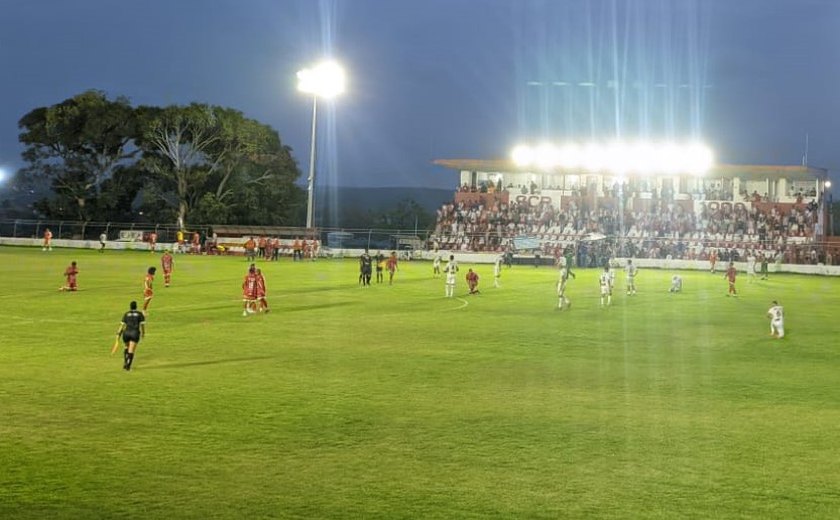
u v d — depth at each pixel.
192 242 89.25
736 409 15.45
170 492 10.14
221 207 99.69
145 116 101.00
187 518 9.28
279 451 11.95
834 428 13.97
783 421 14.47
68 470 10.95
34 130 101.56
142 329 19.08
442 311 33.31
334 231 87.62
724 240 83.06
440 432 13.23
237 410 14.53
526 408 15.20
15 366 18.73
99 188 104.00
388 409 14.84
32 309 30.84
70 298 35.25
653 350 23.38
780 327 26.69
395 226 127.12
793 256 79.81
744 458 12.03
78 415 14.00
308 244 77.88
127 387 16.45
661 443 12.83
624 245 82.00
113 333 24.45
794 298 44.88
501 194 95.00
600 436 13.20
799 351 23.62
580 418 14.45
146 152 103.62
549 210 90.88
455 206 94.31
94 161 103.94
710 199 91.25
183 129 100.12
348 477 10.82
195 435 12.77
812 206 87.75
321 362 20.02
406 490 10.34
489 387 17.20
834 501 10.17
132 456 11.62
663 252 81.62
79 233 98.38
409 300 38.22
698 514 9.68
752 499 10.22
